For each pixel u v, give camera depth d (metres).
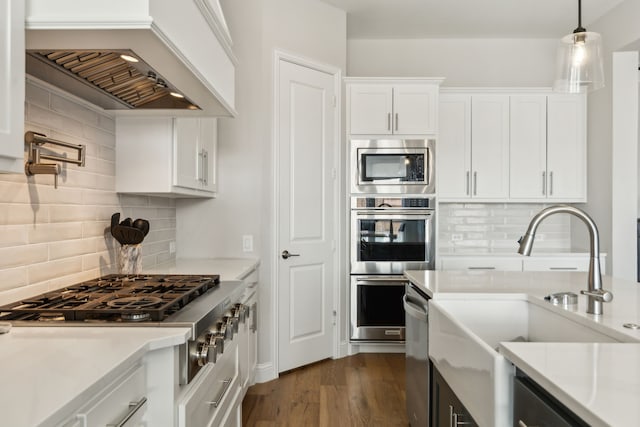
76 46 1.28
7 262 1.48
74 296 1.59
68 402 0.77
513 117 4.26
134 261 2.18
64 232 1.84
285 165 3.45
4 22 1.03
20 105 1.09
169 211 3.16
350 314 3.89
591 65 2.11
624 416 0.74
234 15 3.29
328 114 3.78
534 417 0.99
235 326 1.90
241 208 3.29
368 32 4.36
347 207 3.90
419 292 2.35
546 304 1.81
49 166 1.59
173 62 1.40
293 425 2.58
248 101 3.28
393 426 2.57
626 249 3.85
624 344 1.18
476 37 4.51
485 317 2.01
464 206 4.57
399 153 3.88
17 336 1.21
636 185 3.84
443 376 1.71
